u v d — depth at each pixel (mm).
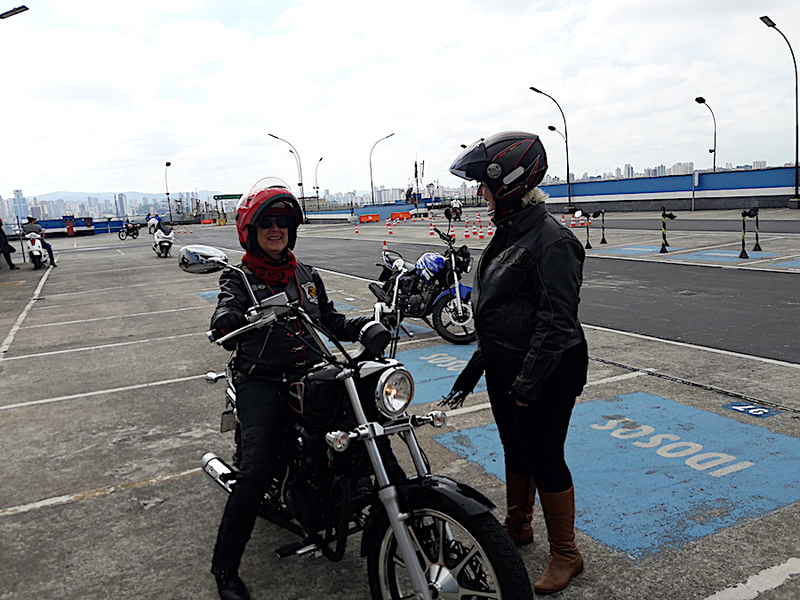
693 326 7961
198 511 3826
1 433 5324
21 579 3156
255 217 2822
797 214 27469
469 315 7719
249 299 2908
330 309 3195
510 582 2195
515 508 3162
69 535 3586
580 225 27312
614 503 3590
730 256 14312
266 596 2941
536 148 2672
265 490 2828
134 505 3930
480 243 21312
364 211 55125
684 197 37969
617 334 7734
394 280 7598
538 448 2771
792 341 6984
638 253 16016
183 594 2986
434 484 2373
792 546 3080
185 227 60250
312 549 2738
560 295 2553
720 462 4043
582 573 2947
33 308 12555
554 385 2686
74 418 5648
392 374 2404
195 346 8367
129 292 14352
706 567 2943
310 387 2598
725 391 5391
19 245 42219
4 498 4090
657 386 5621
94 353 8242
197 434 5125
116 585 3078
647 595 2768
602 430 4672
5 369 7582
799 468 3904
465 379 3074
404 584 2885
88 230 57062
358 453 2598
